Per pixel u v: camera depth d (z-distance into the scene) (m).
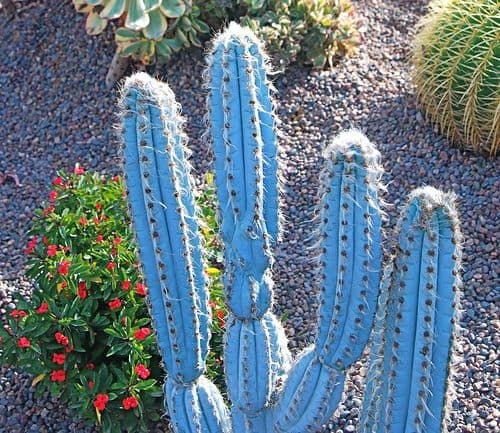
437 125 4.32
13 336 3.24
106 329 3.12
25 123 4.88
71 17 5.29
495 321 3.50
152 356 3.25
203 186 4.23
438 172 4.16
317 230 2.11
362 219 2.01
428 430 2.10
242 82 2.13
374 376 2.29
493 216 3.91
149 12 4.62
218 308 3.21
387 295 2.15
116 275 3.29
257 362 2.39
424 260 1.93
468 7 3.93
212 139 2.21
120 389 3.08
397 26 5.19
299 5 4.74
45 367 3.18
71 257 3.33
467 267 3.73
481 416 3.19
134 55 4.80
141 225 2.26
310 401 2.34
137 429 3.12
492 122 4.00
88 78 5.01
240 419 2.60
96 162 4.60
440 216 1.90
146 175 2.20
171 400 2.57
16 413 3.42
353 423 3.21
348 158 1.97
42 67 5.13
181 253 2.29
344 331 2.16
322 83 4.70
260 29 4.64
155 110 2.18
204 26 4.82
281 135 2.42
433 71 4.08
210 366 3.20
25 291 3.93
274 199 2.28
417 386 2.02
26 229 4.31
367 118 4.53
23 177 4.59
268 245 2.28
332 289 2.11
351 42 4.85
